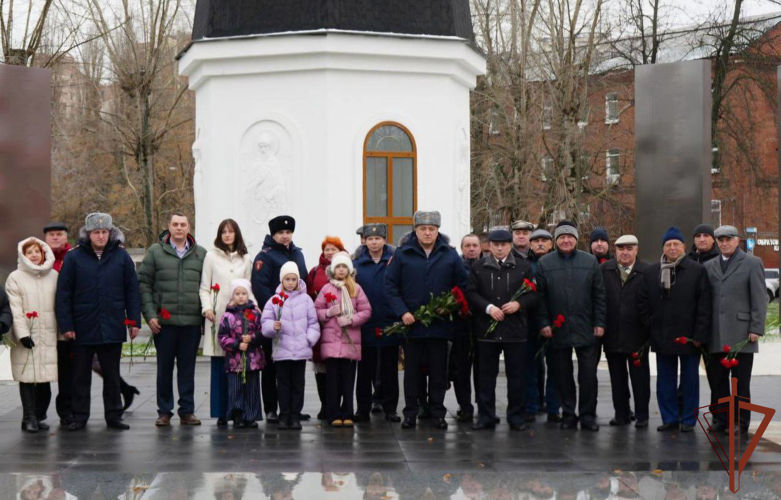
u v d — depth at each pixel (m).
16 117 15.75
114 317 10.09
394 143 16.58
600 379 14.83
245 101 16.67
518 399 10.12
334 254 10.71
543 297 10.38
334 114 16.22
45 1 27.16
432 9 16.67
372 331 10.63
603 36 31.77
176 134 37.53
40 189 15.91
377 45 16.17
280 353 9.95
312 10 16.19
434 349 10.23
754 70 33.34
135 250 40.72
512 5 31.72
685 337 9.95
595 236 11.36
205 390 13.41
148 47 28.56
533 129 31.05
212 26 16.72
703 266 10.11
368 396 10.83
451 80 17.00
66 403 10.53
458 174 17.20
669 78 16.25
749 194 36.31
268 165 16.48
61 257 10.74
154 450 8.84
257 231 16.53
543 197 32.03
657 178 16.30
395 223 16.55
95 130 33.75
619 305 10.36
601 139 33.47
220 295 10.34
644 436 9.72
